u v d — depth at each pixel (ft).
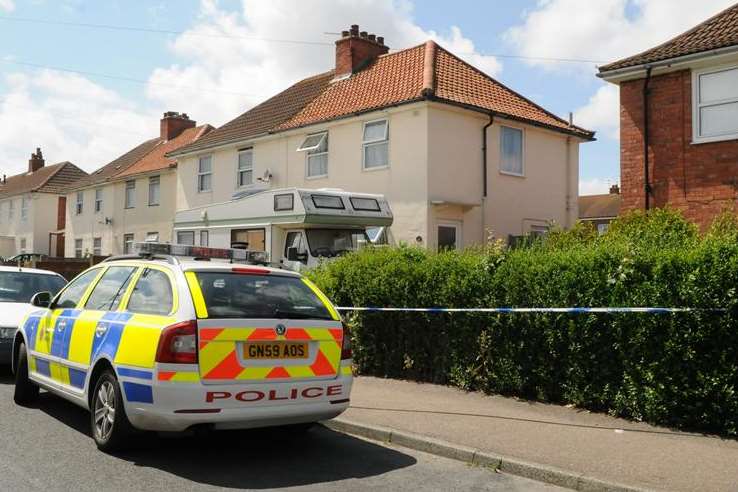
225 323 18.63
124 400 19.08
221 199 78.28
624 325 23.71
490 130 61.93
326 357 20.15
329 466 19.70
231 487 17.49
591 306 24.57
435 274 30.22
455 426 23.11
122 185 106.11
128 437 19.58
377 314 32.76
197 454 20.51
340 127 64.08
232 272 20.48
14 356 27.94
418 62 65.41
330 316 20.83
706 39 42.78
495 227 61.82
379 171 60.13
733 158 40.68
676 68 42.93
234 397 18.30
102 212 111.86
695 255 22.17
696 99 42.29
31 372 25.98
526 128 65.57
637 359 23.50
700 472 18.15
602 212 143.33
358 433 23.35
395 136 59.11
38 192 143.64
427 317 30.60
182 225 53.62
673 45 44.39
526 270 26.68
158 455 20.21
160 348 18.24
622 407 23.97
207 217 51.21
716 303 21.54
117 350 19.71
